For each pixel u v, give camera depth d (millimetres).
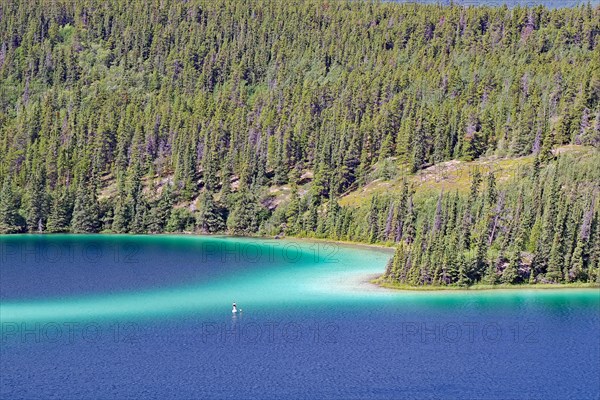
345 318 162500
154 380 124438
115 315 161750
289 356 137500
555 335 154375
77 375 125875
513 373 132000
